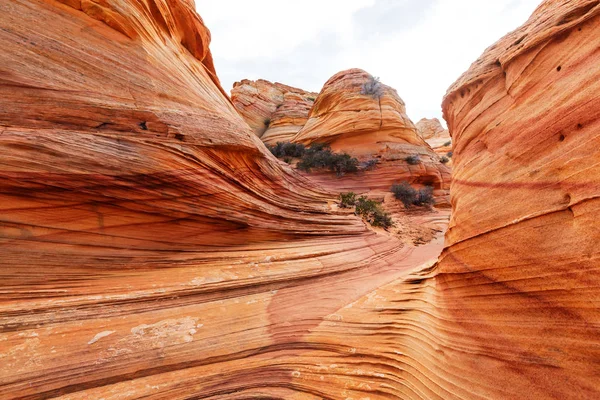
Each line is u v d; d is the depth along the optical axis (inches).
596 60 118.7
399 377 168.1
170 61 347.9
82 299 191.5
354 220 546.3
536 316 116.3
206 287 240.5
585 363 97.1
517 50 167.3
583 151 109.1
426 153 1070.4
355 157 973.8
